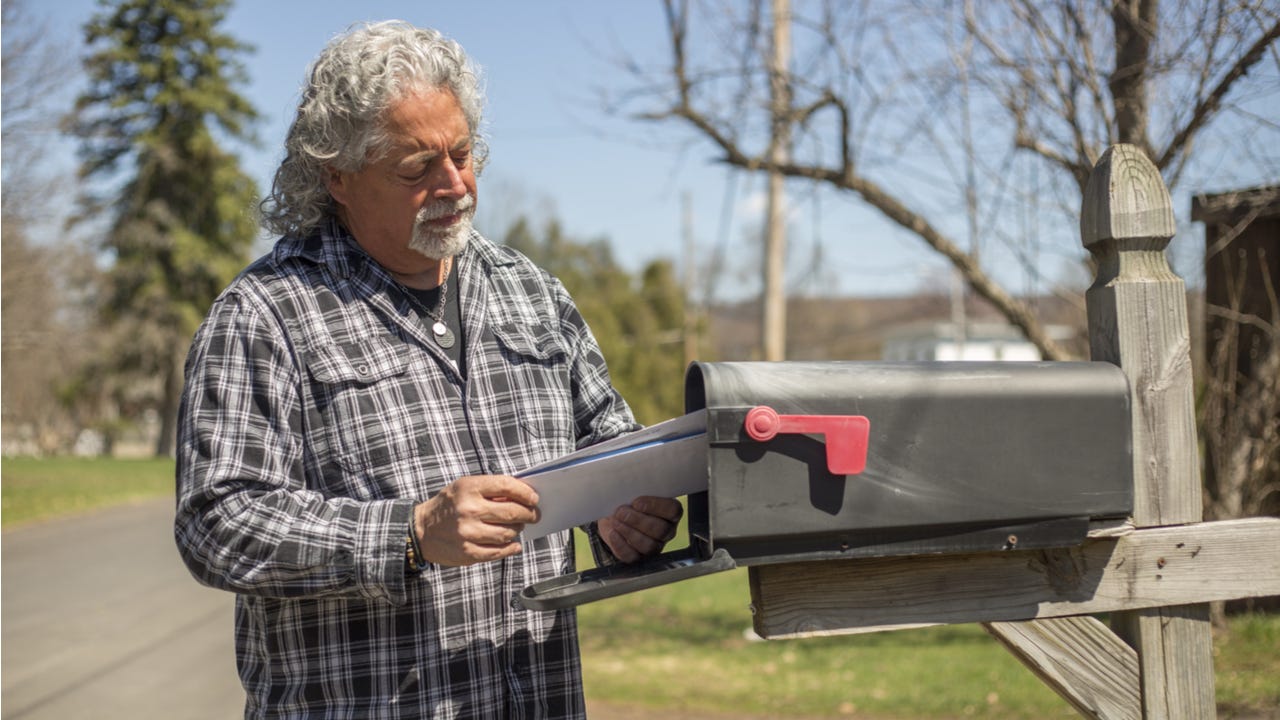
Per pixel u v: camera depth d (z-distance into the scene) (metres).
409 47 1.51
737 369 1.32
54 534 12.16
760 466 1.30
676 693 5.20
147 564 9.59
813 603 1.41
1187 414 1.57
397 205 1.52
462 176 1.56
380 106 1.47
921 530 1.37
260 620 1.50
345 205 1.59
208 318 1.52
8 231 12.47
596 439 1.79
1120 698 1.52
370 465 1.50
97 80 30.33
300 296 1.54
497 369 1.64
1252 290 5.28
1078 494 1.41
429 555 1.36
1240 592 1.55
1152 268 1.59
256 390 1.47
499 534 1.32
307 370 1.50
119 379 30.41
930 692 4.95
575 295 26.88
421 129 1.49
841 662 5.80
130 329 29.97
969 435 1.37
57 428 35.41
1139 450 1.54
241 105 31.64
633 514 1.52
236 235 31.33
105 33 30.66
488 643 1.54
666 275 26.84
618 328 24.64
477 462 1.57
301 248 1.59
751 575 1.41
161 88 30.83
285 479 1.46
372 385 1.53
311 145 1.53
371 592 1.36
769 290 11.12
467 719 1.50
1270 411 5.07
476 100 1.59
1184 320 1.57
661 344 26.11
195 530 1.40
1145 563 1.53
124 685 5.28
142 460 27.00
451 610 1.51
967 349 39.88
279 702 1.48
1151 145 4.37
